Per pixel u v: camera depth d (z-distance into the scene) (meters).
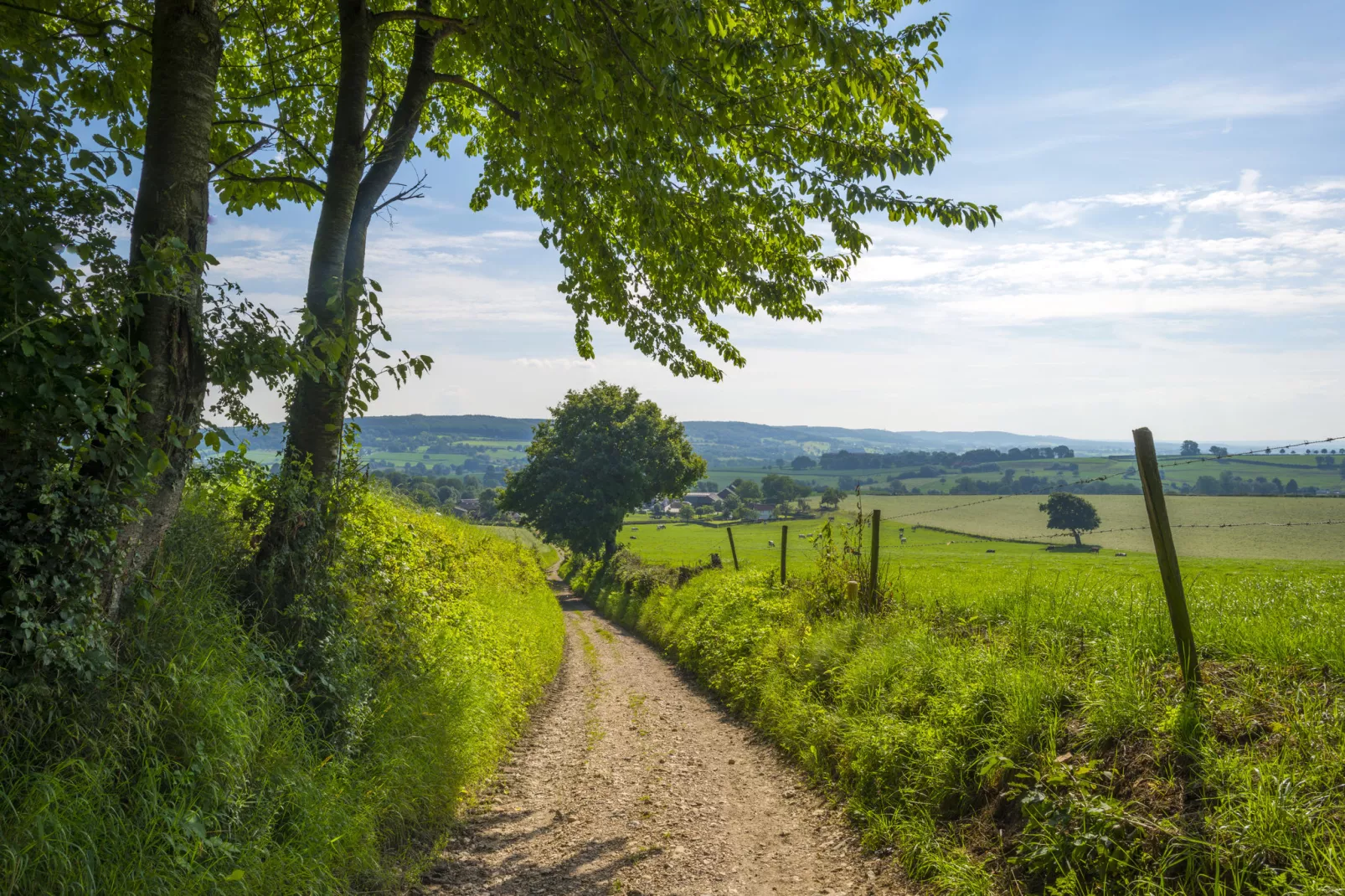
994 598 9.18
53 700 3.87
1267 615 6.16
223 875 3.82
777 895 5.20
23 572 3.94
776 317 10.27
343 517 7.14
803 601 12.36
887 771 6.41
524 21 6.66
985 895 4.50
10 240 3.79
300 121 10.01
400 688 7.14
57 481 4.00
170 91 4.96
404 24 9.67
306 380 6.99
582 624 28.81
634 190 7.65
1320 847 3.45
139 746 4.09
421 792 6.22
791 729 8.55
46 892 3.18
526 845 6.22
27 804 3.37
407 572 8.82
